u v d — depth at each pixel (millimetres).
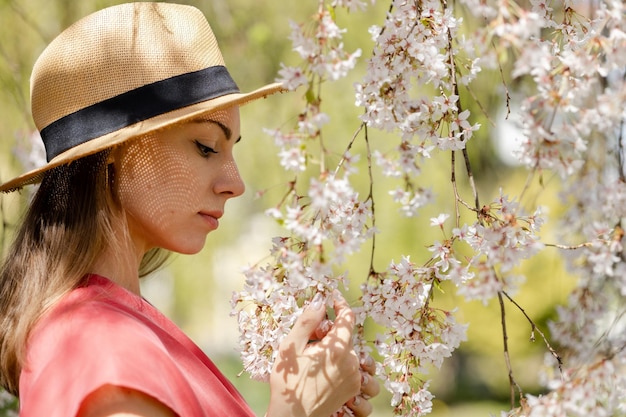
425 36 1150
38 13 2955
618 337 1465
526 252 1061
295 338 1147
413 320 1180
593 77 1019
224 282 3527
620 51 979
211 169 1213
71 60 1214
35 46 2975
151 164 1184
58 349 1025
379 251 4090
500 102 2432
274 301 1180
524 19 938
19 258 1188
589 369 1038
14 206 2176
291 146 1001
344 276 1180
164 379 1000
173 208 1188
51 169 1224
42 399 992
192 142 1198
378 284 1207
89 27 1229
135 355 996
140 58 1206
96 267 1167
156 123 1175
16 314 1133
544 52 967
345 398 1151
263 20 3320
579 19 1197
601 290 1781
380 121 1137
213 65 1261
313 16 995
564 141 1010
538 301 4754
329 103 3352
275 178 3354
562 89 972
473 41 1006
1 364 1139
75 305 1081
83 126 1199
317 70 982
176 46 1229
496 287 987
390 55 1138
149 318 1136
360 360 1226
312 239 1001
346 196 970
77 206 1173
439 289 1172
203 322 3500
